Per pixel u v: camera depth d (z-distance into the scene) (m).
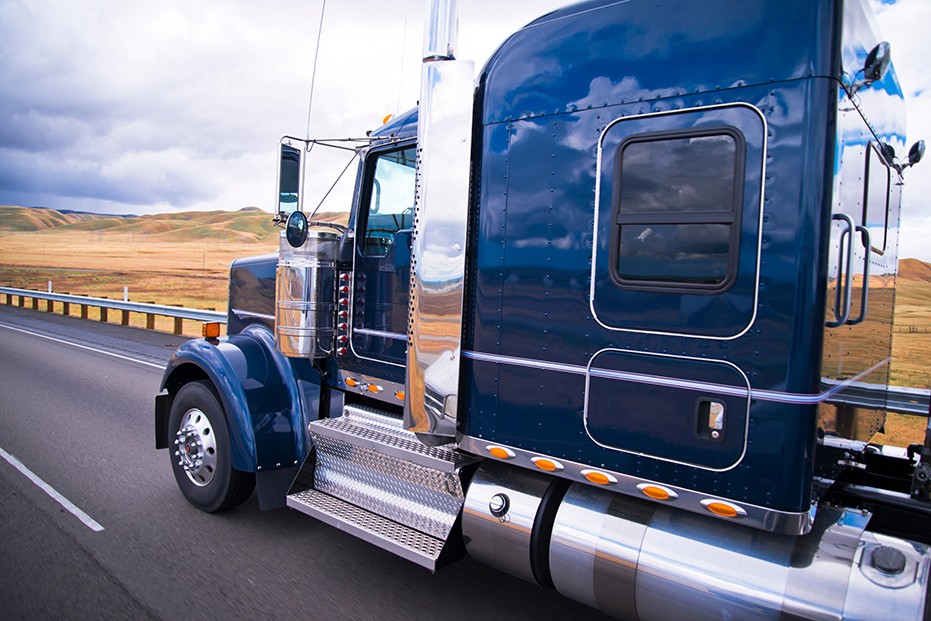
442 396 3.03
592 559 2.52
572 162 2.61
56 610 3.07
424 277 3.06
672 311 2.32
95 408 7.30
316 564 3.66
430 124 3.01
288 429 4.00
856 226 2.43
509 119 2.82
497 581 3.54
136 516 4.26
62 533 3.97
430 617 3.14
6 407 7.26
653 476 2.38
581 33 2.61
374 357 3.68
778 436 2.10
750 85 2.17
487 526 2.88
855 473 3.04
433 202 3.03
